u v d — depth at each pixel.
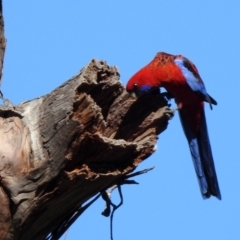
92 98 7.96
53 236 8.53
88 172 7.51
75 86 7.61
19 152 7.72
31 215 7.71
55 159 7.49
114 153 7.68
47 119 7.78
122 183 8.74
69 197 7.84
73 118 7.45
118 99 8.27
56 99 7.78
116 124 8.29
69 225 8.53
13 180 7.58
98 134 7.38
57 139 7.50
